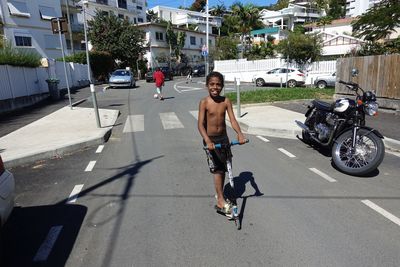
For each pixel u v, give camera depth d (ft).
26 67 55.88
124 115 43.78
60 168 21.53
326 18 176.96
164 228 13.42
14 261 11.45
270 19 252.42
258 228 13.28
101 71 118.52
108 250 11.96
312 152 24.03
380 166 20.74
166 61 172.76
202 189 17.42
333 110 20.85
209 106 13.46
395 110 37.70
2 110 46.26
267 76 94.99
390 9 58.34
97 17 134.51
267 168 20.58
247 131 31.73
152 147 26.48
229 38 150.00
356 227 13.25
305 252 11.57
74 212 15.10
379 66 40.06
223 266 10.87
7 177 12.27
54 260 11.46
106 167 21.54
